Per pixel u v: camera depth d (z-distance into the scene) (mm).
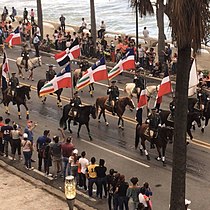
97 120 32781
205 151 27375
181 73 17219
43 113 34438
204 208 21750
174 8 14875
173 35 15531
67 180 16531
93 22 48406
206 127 30922
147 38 50562
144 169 25562
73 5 102625
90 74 31797
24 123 32562
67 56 34500
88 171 22094
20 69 42094
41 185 23406
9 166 25734
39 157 25031
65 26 60438
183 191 18312
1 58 49000
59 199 22078
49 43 51312
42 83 35688
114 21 85438
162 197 22625
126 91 35125
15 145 26250
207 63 42750
